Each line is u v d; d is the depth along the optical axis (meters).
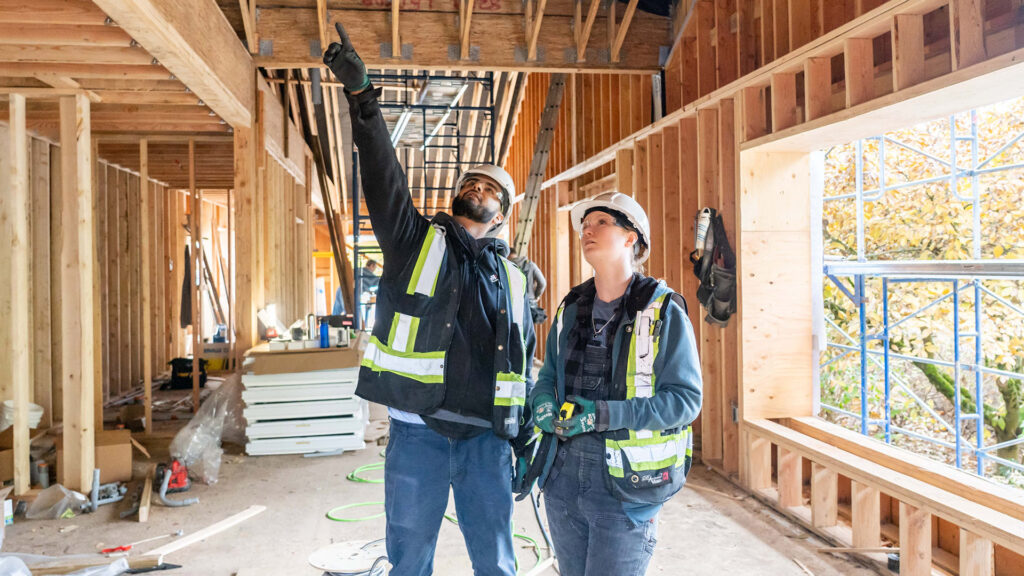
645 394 1.58
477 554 1.93
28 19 3.19
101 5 2.92
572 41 5.97
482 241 1.99
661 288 1.65
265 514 3.72
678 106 5.79
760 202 4.19
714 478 4.41
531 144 10.57
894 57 3.06
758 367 4.17
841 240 7.96
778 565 3.04
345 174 14.13
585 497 1.61
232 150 6.64
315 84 7.82
